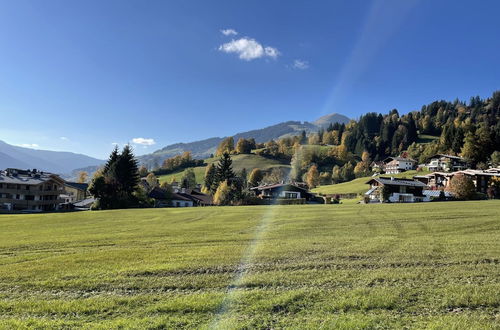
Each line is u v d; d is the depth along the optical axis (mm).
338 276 10406
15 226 28766
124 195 63000
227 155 95062
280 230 20938
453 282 9562
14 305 8461
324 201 72812
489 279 9781
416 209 33469
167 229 23047
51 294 9422
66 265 12414
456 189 54750
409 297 8422
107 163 70938
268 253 13805
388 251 13805
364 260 12445
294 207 43344
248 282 9961
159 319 7367
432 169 111500
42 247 16734
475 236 17141
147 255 13953
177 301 8430
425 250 13797
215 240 17734
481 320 7055
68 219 34312
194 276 10750
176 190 98125
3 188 74375
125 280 10438
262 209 40688
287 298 8438
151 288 9711
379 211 32938
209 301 8383
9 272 11578
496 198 55406
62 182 87562
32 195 76250
